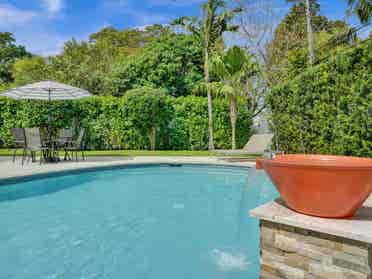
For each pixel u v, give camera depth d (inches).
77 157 385.7
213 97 506.6
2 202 194.7
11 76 1042.7
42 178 242.2
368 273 52.8
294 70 424.5
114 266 102.7
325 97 211.5
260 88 560.7
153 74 728.3
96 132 490.6
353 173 54.4
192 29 526.0
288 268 62.7
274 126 328.2
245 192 172.7
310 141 238.7
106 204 190.9
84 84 693.3
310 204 61.6
